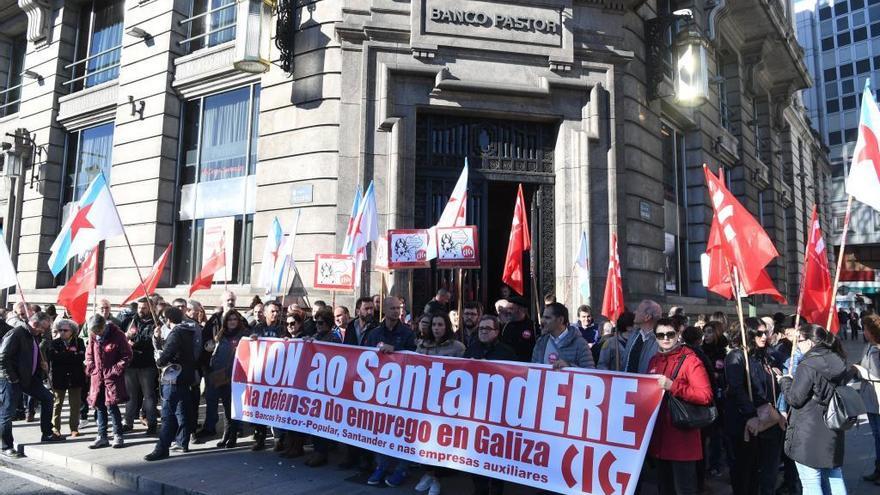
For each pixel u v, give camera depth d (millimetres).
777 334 6918
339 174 9961
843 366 3883
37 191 15727
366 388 5551
